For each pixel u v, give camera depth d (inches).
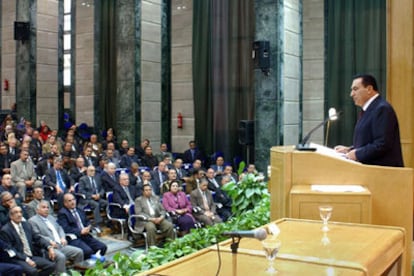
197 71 537.6
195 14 538.3
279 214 133.9
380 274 87.6
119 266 162.4
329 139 471.2
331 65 470.0
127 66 524.1
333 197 119.2
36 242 291.6
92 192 395.9
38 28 641.6
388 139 129.3
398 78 195.3
